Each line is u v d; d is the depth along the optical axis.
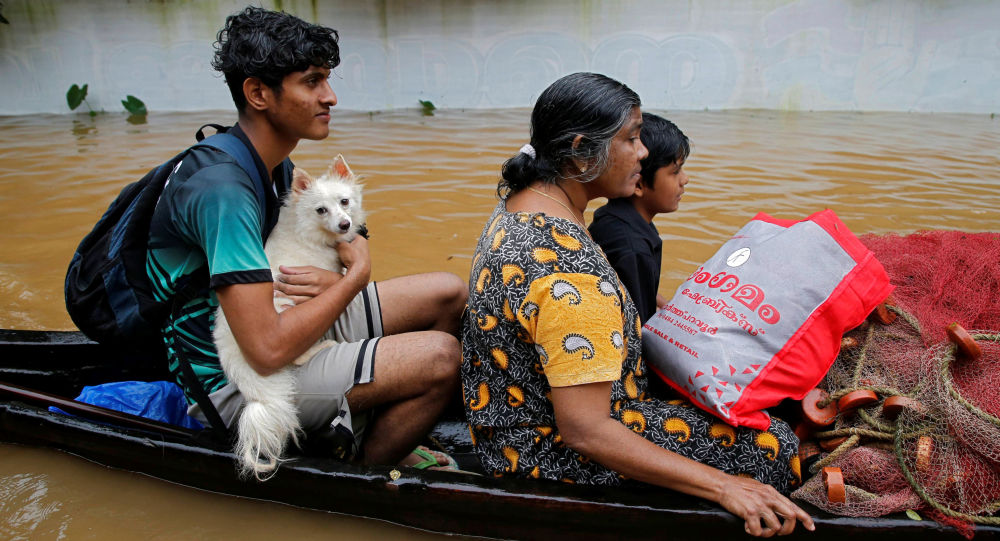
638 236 2.74
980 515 2.24
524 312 2.04
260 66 2.19
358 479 2.41
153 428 2.64
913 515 2.23
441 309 2.92
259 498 2.60
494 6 9.23
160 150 7.34
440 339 2.54
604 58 9.38
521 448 2.33
